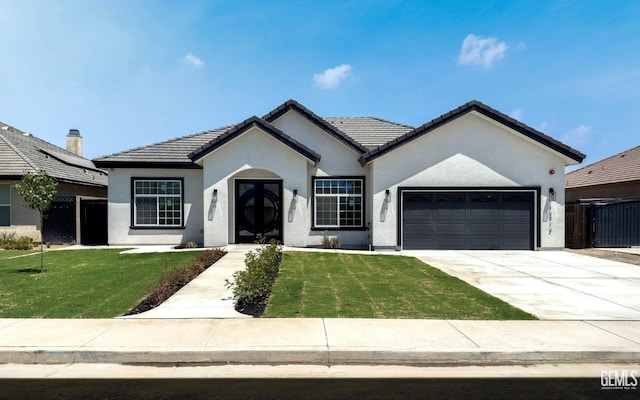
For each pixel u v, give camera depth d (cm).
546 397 420
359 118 2055
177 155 1731
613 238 1641
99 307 702
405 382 454
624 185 2250
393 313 667
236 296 724
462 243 1546
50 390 432
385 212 1541
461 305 718
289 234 1551
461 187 1537
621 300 766
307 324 606
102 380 456
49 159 2084
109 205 1695
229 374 474
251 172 1612
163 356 506
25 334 561
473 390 435
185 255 1334
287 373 477
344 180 1645
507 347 521
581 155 1502
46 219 1700
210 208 1541
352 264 1170
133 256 1323
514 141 1538
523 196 1549
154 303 729
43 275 991
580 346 526
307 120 1639
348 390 434
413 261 1246
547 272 1062
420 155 1544
